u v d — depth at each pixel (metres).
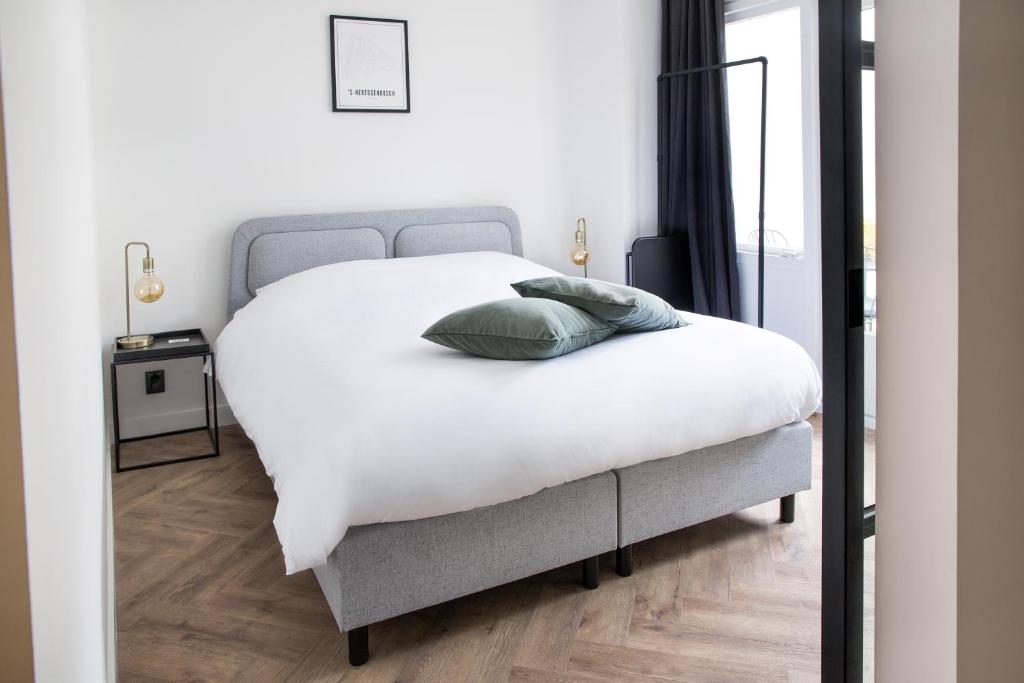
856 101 1.18
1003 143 0.93
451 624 2.27
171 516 3.04
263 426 2.63
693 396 2.47
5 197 0.60
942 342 0.94
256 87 3.98
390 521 2.06
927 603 0.99
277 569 2.62
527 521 2.26
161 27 3.76
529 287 2.87
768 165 4.23
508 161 4.66
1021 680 1.00
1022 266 0.96
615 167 4.49
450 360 2.56
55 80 1.28
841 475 1.24
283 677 2.04
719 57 4.16
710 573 2.52
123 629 2.26
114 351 3.57
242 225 3.96
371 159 4.29
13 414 0.62
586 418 2.28
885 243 1.01
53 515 0.75
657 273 4.46
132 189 3.78
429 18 4.34
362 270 3.70
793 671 2.02
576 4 4.60
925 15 0.93
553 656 2.11
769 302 4.30
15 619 0.63
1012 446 0.98
